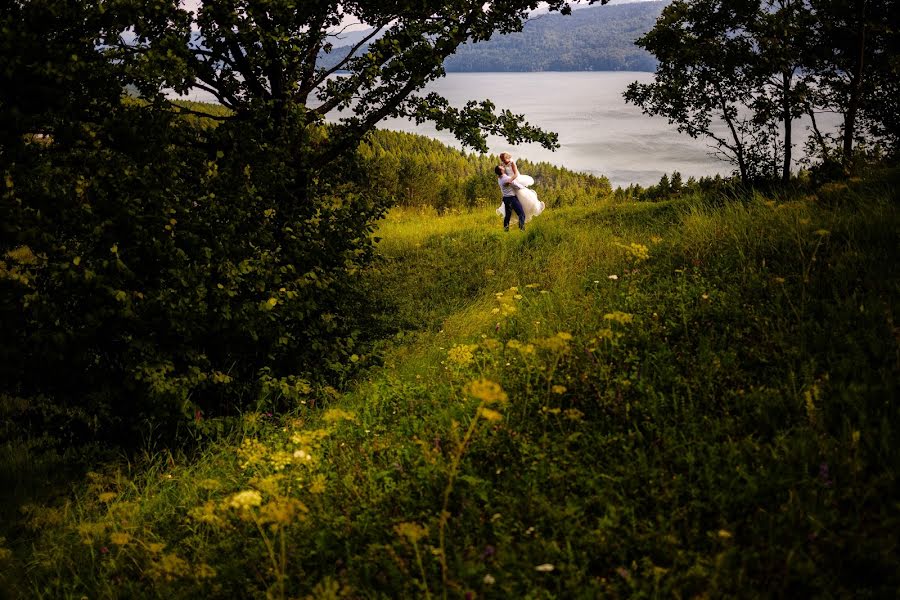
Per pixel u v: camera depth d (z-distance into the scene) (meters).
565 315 6.21
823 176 10.31
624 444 3.57
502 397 2.86
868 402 3.42
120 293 5.62
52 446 6.67
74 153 6.43
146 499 5.10
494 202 47.28
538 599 2.56
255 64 8.02
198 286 6.33
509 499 3.24
